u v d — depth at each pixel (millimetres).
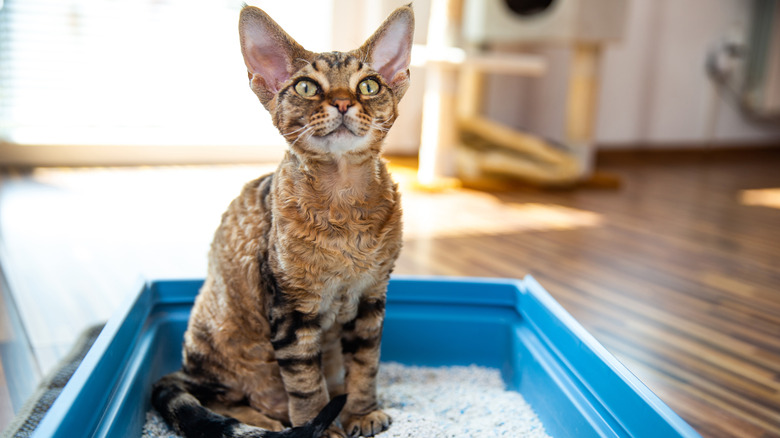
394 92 652
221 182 1833
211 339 688
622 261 1293
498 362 862
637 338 953
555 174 1903
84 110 1964
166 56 2016
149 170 1950
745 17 2719
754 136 2914
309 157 619
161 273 1128
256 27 625
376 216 637
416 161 2203
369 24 2123
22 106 1899
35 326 938
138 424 686
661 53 2609
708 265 1294
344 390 712
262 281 658
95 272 1123
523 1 2074
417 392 795
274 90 639
